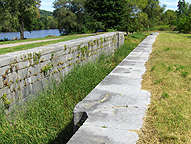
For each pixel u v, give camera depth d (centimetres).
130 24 3081
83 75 708
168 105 321
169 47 1105
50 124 414
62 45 705
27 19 3881
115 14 2894
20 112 483
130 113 305
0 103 446
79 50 852
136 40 2336
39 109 471
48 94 566
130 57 838
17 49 1070
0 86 443
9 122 429
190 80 458
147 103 343
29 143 362
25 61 523
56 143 355
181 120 274
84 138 237
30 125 409
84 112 314
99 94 397
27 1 3344
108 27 3059
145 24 5431
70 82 652
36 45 1266
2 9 3136
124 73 572
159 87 421
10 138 360
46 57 616
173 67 594
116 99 366
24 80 523
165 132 245
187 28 3531
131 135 243
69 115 436
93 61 1033
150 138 236
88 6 3133
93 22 3091
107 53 1300
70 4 6369
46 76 623
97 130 256
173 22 6384
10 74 472
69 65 770
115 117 293
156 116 287
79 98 549
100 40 1136
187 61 682
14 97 488
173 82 442
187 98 350
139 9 3033
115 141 230
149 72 562
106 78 524
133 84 462
